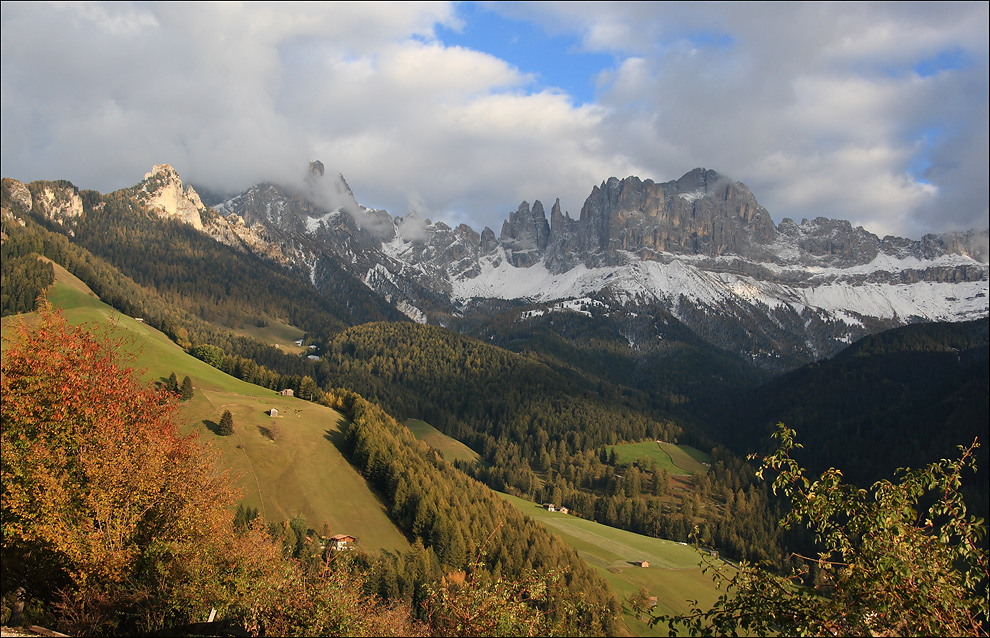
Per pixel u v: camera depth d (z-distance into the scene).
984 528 16.38
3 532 26.83
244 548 29.98
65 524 26.94
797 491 18.56
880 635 16.55
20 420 28.62
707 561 19.67
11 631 25.28
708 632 18.23
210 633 27.61
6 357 29.95
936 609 15.93
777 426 19.34
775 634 17.55
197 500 31.20
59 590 27.69
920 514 17.50
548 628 23.14
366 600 28.91
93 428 30.34
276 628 26.31
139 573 28.55
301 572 28.50
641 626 59.53
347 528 111.06
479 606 22.98
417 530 109.62
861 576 16.86
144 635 27.44
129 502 28.91
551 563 102.12
